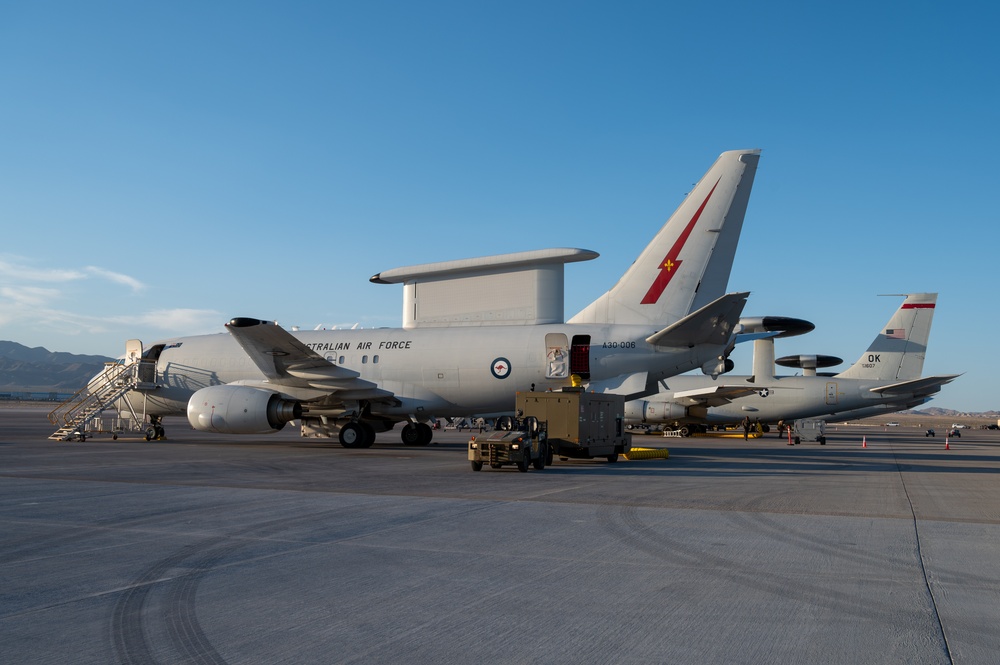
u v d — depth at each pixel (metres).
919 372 50.16
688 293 25.64
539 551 8.86
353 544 9.22
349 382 27.12
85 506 12.38
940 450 37.16
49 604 6.50
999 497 14.96
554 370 26.25
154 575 7.59
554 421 22.55
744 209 25.31
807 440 48.06
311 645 5.44
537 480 17.22
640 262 26.33
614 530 10.35
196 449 27.88
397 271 30.38
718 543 9.47
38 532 9.98
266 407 26.94
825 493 15.36
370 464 21.30
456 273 29.38
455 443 34.06
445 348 28.08
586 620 6.08
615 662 5.10
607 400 24.12
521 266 28.31
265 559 8.35
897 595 6.94
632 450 26.23
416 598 6.73
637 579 7.49
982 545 9.53
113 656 5.19
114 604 6.51
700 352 25.61
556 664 5.06
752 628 5.89
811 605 6.58
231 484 15.74
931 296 50.19
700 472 20.28
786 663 5.11
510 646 5.43
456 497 13.75
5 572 7.71
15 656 5.18
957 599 6.81
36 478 16.81
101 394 33.41
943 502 14.04
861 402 50.84
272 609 6.37
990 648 5.44
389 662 5.09
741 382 52.84
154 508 12.18
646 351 25.45
